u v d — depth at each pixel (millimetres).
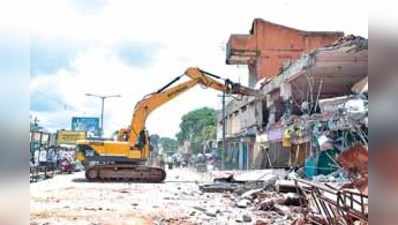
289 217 9250
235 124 34719
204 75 21625
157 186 18203
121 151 21359
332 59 15211
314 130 15883
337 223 6195
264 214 10078
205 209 11016
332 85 18766
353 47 13867
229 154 36094
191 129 66500
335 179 12047
